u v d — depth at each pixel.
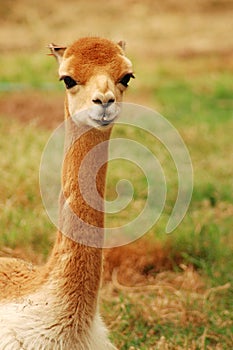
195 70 43.31
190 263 18.11
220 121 31.59
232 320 15.13
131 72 10.82
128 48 50.31
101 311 15.39
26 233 17.62
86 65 10.60
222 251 18.27
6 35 52.19
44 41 50.75
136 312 15.41
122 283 17.39
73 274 10.79
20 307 10.86
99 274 10.95
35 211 18.64
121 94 10.83
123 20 57.75
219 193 22.50
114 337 14.38
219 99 36.69
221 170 24.47
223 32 55.59
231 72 42.94
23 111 30.41
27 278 11.38
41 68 38.09
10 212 18.31
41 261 17.02
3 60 40.69
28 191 19.69
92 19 57.47
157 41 52.91
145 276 17.75
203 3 61.22
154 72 41.56
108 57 10.71
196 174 23.64
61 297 10.78
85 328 10.90
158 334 14.97
